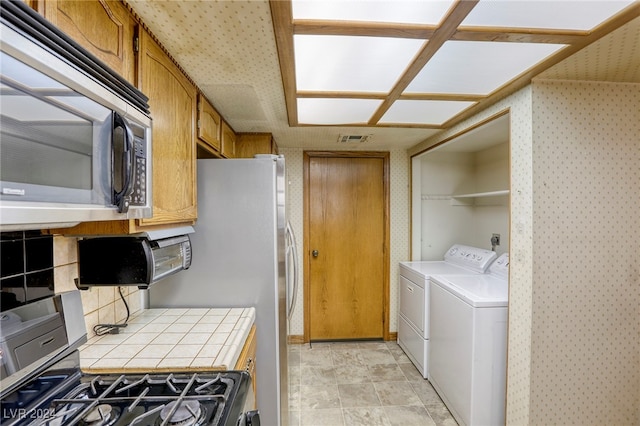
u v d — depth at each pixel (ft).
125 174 2.46
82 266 3.67
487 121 6.18
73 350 3.04
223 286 5.34
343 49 3.83
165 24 3.39
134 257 3.66
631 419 5.10
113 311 4.51
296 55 3.98
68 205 2.00
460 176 10.52
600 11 3.10
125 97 2.63
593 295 5.04
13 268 2.58
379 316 10.61
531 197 4.95
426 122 7.18
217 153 6.27
